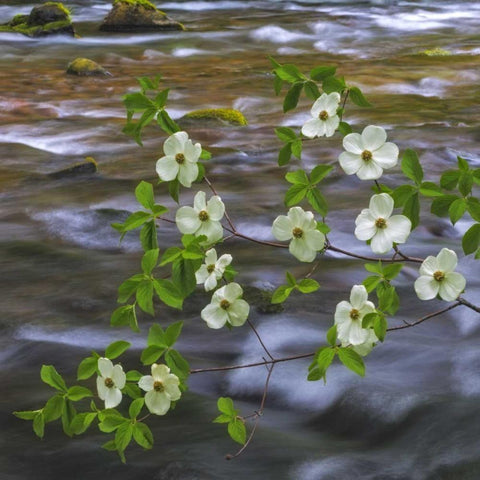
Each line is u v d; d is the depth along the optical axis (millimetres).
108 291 6645
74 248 7805
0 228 8383
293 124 13797
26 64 19703
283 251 7484
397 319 5828
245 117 14391
